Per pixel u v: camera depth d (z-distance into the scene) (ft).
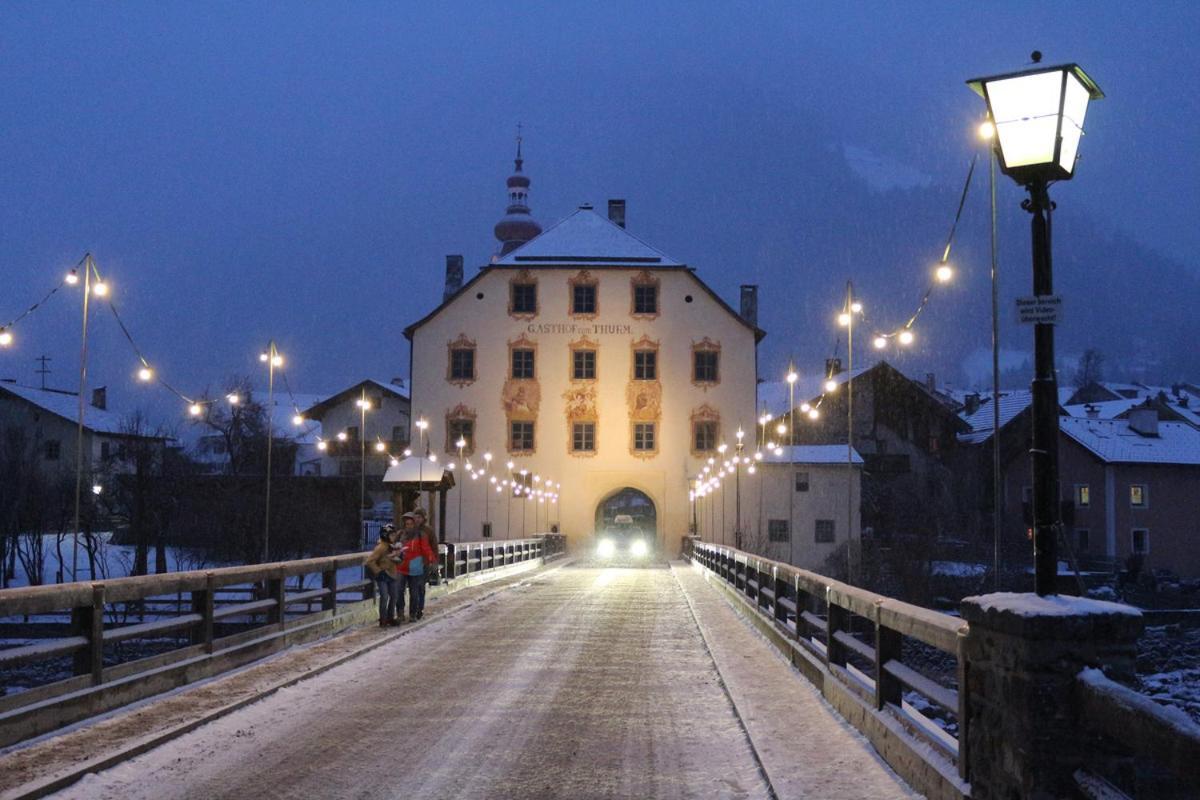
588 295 200.23
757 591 64.13
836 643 38.14
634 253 203.00
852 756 29.25
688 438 198.39
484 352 199.62
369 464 241.35
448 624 66.64
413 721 35.17
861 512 205.87
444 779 27.63
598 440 198.29
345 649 52.60
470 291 200.75
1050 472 20.86
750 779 27.63
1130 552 201.26
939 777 23.26
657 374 199.00
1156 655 121.70
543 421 198.49
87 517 169.27
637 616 71.77
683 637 59.21
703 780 27.61
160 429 209.46
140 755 30.01
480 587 100.68
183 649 41.86
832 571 189.37
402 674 45.47
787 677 43.60
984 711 20.56
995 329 46.98
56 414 220.23
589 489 197.88
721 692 40.91
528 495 197.16
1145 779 17.94
